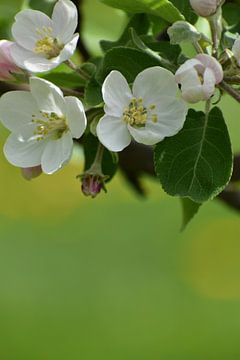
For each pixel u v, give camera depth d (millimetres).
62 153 597
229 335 1559
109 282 1624
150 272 1651
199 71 572
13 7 834
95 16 860
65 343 1516
